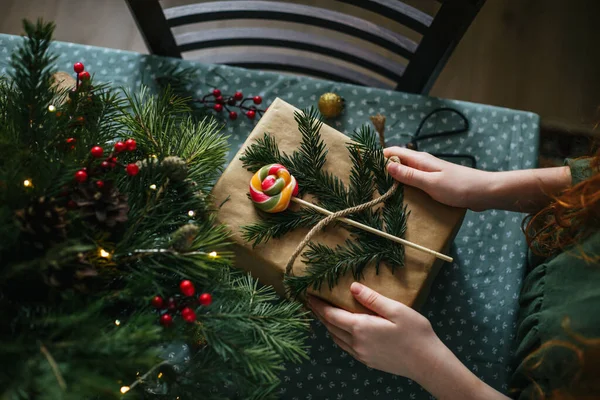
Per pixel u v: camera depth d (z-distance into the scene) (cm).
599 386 58
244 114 81
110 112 59
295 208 65
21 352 44
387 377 74
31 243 46
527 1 145
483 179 67
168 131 61
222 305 54
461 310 76
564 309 65
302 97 83
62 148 53
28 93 51
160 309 52
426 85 93
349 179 67
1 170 47
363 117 82
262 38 93
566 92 138
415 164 69
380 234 64
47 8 137
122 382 49
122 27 138
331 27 88
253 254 64
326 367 73
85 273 46
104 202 49
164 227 56
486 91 138
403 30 138
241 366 53
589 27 143
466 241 78
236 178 66
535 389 65
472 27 143
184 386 52
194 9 86
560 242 68
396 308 63
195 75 82
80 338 45
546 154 128
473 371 74
